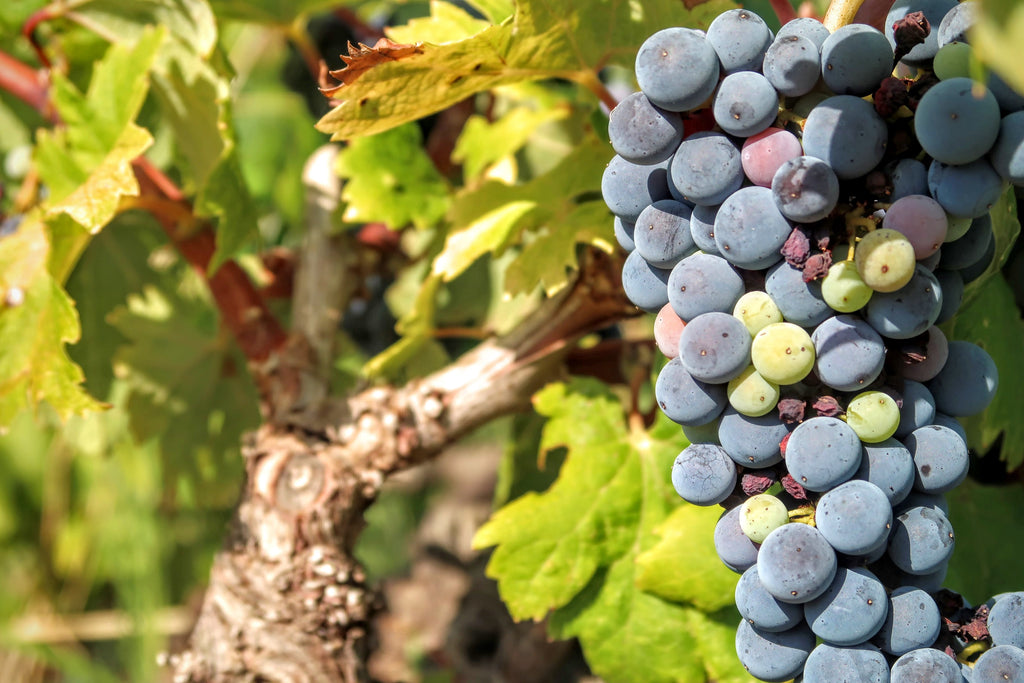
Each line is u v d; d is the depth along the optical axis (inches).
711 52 16.5
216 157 23.7
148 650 37.4
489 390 22.9
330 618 22.8
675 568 21.4
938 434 17.0
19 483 41.5
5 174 28.0
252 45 40.1
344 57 18.2
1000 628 17.1
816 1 25.3
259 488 23.0
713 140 16.7
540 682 30.9
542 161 26.3
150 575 37.6
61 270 22.5
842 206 16.6
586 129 22.0
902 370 17.2
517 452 25.5
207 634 23.3
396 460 23.2
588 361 23.7
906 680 16.6
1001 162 16.1
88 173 21.9
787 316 16.8
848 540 16.4
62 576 41.8
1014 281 20.9
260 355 24.6
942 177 16.3
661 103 16.6
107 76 21.9
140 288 29.4
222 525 38.3
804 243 16.5
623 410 22.6
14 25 24.0
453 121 28.5
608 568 22.0
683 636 21.6
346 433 23.4
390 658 39.1
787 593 16.5
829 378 16.7
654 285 17.6
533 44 19.4
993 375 17.5
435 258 23.6
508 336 23.0
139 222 29.2
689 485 17.3
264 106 42.2
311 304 25.5
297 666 22.7
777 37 16.7
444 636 35.0
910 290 16.5
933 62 16.6
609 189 17.5
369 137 23.9
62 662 37.5
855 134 16.2
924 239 16.4
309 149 37.2
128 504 37.5
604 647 21.8
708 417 17.2
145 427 28.0
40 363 22.1
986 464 22.6
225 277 24.7
